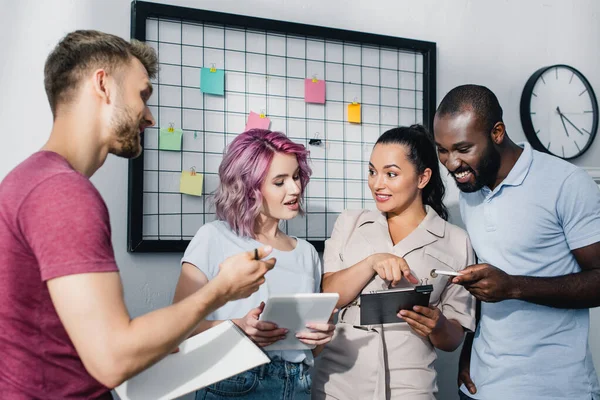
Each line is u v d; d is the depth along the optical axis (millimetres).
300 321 1291
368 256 1574
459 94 1449
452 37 2260
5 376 819
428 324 1411
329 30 2000
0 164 1621
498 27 2334
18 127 1644
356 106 2072
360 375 1511
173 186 1800
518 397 1434
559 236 1444
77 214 782
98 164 972
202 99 1844
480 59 2299
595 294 1354
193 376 1003
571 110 2367
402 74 2164
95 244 781
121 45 978
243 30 1903
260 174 1444
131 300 1748
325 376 1579
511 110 2334
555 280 1366
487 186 1525
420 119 2195
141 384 993
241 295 920
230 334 1040
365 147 2098
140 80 990
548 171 1455
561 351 1433
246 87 1907
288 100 1972
